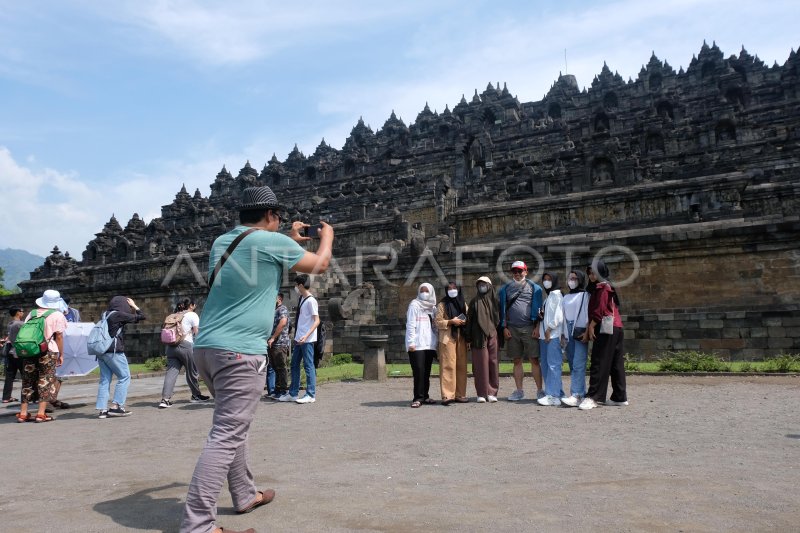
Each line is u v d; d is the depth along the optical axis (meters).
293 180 80.19
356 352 25.48
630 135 52.47
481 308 12.30
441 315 12.23
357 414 11.15
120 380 12.18
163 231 71.50
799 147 38.62
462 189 55.81
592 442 7.73
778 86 62.16
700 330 20.27
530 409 11.02
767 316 19.27
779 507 4.74
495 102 81.81
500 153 64.06
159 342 33.47
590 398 10.91
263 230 5.19
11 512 5.20
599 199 35.88
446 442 8.02
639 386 14.09
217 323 4.88
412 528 4.40
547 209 37.47
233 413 4.71
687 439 7.74
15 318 16.23
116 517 4.97
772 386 13.16
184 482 6.22
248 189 5.48
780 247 21.48
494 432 8.71
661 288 23.53
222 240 5.20
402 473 6.27
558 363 11.62
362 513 4.82
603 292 11.03
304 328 13.57
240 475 4.95
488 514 4.70
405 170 67.94
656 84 79.44
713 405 10.67
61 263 67.88
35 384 11.84
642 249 24.00
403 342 24.44
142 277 55.31
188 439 9.05
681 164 42.69
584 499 5.06
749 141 46.50
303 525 4.56
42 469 7.09
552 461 6.66
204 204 78.44
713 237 22.53
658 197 34.44
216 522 4.70
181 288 38.75
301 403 13.16
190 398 15.17
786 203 33.03
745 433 8.04
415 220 51.38
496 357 12.49
